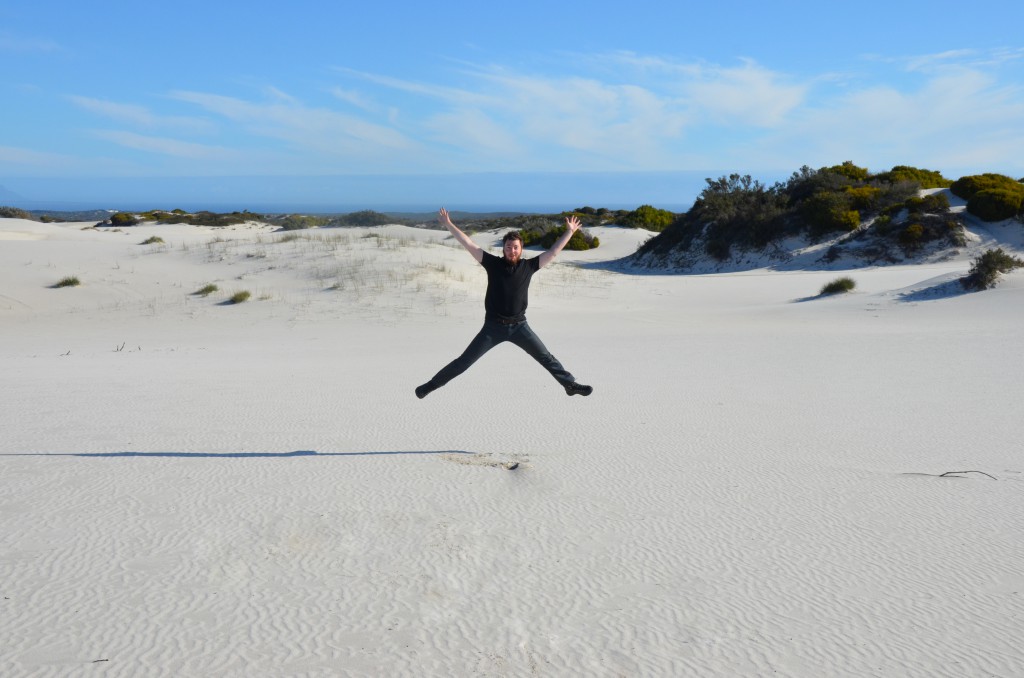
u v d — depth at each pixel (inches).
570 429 336.2
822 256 1927.9
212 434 320.5
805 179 2249.0
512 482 246.2
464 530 201.3
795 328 893.8
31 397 429.4
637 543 195.9
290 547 187.8
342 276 1189.1
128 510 212.2
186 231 2652.6
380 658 138.2
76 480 241.1
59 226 2726.4
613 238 2657.5
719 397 428.8
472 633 148.0
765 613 158.6
